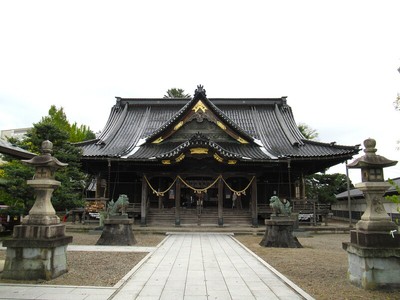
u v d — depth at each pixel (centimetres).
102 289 795
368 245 831
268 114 3881
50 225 926
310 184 4578
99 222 2589
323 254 1452
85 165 3095
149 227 2558
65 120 4128
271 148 3159
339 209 4775
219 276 970
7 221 2133
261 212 2852
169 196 3288
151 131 3569
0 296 730
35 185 945
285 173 3152
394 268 817
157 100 4031
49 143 997
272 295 767
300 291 788
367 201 911
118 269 1058
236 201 3184
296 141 3133
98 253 1410
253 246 1741
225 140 3200
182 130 3231
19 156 1040
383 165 893
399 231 859
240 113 3891
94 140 3269
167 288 827
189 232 2348
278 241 1705
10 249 905
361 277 838
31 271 891
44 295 741
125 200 1847
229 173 2842
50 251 910
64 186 2028
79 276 945
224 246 1666
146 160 2788
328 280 930
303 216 2781
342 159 2864
